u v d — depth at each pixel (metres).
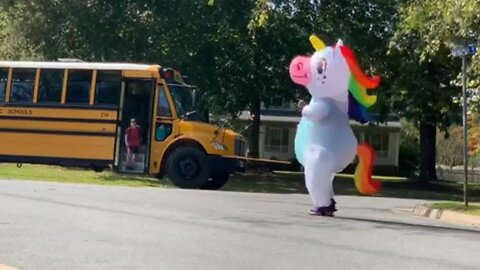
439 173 51.69
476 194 29.67
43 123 22.08
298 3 30.64
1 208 12.77
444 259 9.59
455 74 27.81
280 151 52.38
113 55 29.33
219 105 32.66
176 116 21.77
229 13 29.12
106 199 15.43
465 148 17.12
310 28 30.75
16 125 22.22
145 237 10.20
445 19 15.41
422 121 32.28
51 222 11.21
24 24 29.61
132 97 21.95
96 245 9.31
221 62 30.97
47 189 17.16
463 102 16.75
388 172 51.34
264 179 32.22
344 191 27.33
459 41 16.20
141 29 29.06
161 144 21.75
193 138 21.64
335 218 14.19
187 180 21.67
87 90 21.98
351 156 14.36
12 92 22.38
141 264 8.23
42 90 22.25
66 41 29.30
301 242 10.43
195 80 29.81
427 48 18.02
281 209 15.52
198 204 15.54
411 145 53.78
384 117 31.97
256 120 34.34
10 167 27.09
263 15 20.72
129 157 21.78
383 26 30.50
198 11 28.77
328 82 14.12
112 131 21.70
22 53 32.59
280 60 31.45
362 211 16.86
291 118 51.88
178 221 12.18
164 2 28.61
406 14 20.75
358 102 14.43
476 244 11.26
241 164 22.33
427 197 26.27
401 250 10.23
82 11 28.59
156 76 21.81
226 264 8.47
